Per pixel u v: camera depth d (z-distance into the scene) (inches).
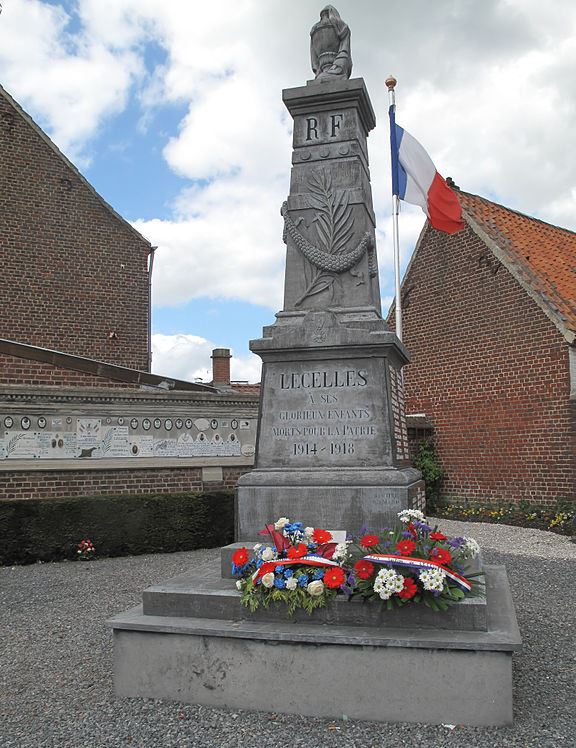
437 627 177.6
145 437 496.7
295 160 265.9
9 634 261.1
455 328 679.7
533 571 369.7
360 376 239.5
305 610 185.0
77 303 756.0
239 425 536.1
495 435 634.2
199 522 465.7
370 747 156.4
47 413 463.2
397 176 550.9
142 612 198.5
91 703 184.9
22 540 417.7
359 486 226.7
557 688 193.6
